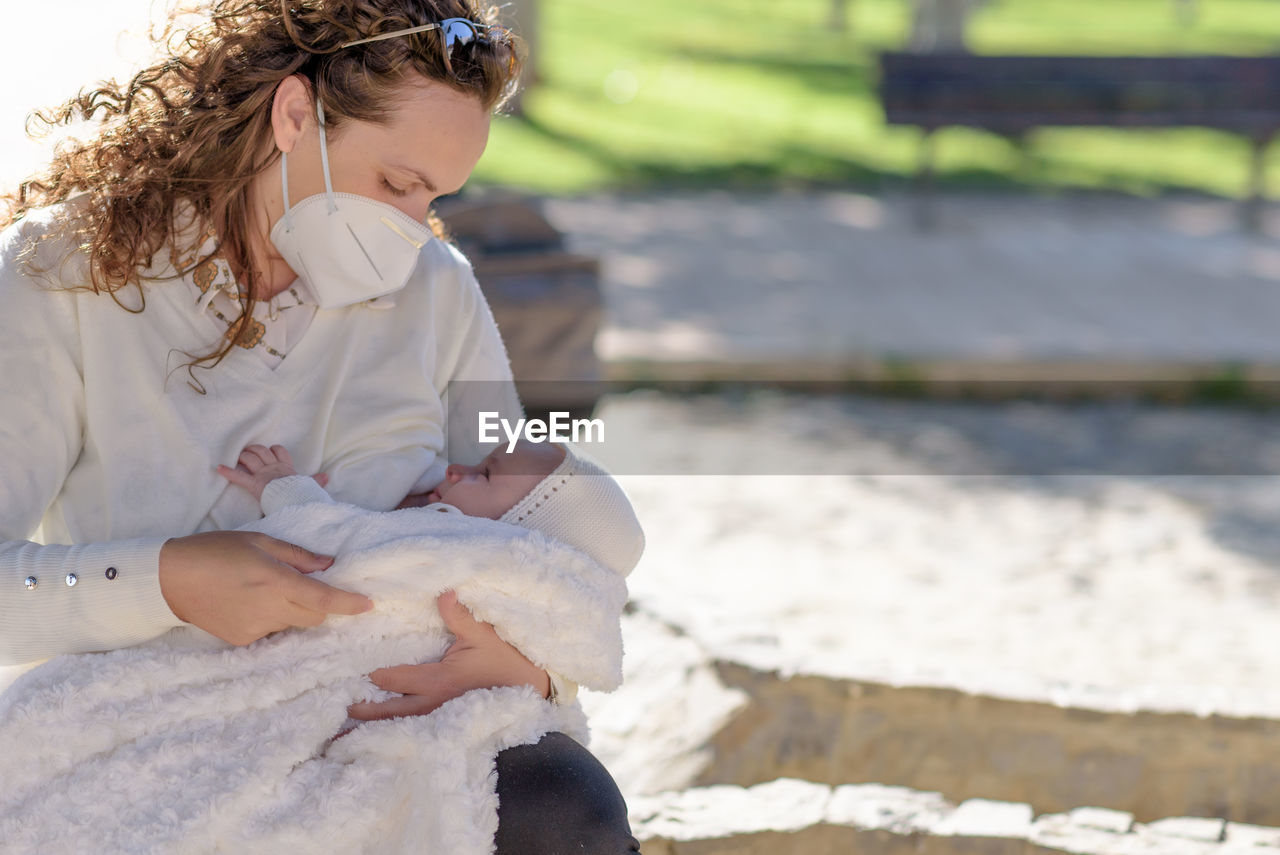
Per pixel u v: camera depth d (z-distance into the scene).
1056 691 3.20
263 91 1.81
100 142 1.88
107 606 1.69
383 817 1.70
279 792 1.67
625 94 17.33
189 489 1.85
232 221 1.89
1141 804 3.07
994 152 15.88
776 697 3.26
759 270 9.54
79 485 1.86
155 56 1.91
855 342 7.47
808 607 4.34
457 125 1.83
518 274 4.94
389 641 1.80
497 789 1.72
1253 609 4.43
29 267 1.80
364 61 1.78
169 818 1.63
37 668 1.75
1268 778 3.05
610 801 1.75
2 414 1.75
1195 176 14.96
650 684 3.42
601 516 1.96
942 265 9.99
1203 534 5.20
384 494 1.99
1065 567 4.81
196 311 1.88
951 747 3.15
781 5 29.77
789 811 2.75
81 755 1.67
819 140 15.76
